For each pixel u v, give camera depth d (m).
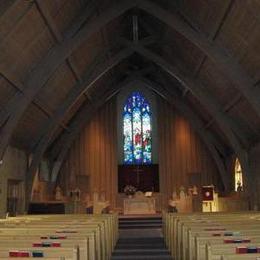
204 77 19.27
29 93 15.95
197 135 26.11
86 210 22.95
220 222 8.92
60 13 14.62
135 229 18.56
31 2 12.45
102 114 26.39
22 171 19.80
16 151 18.91
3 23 12.17
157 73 24.47
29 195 20.31
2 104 15.67
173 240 11.01
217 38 15.70
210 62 17.41
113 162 25.89
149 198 22.94
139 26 20.78
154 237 16.19
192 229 7.32
